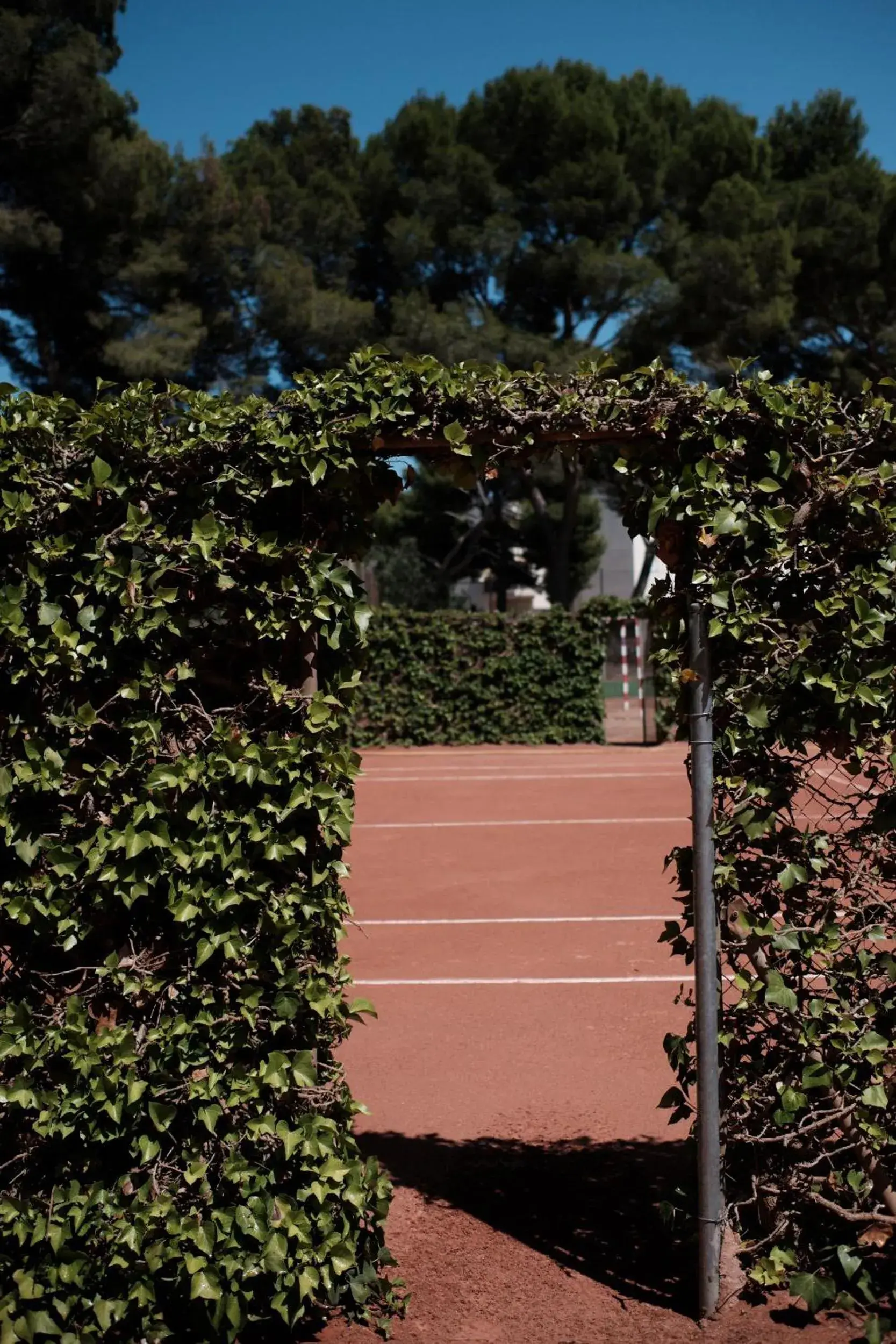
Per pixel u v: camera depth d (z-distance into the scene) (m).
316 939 4.06
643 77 37.97
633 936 8.78
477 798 15.88
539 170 33.97
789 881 4.01
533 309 34.09
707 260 29.70
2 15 23.33
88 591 3.95
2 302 26.55
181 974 3.96
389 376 4.00
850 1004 4.08
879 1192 4.06
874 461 4.05
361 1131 5.53
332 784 4.00
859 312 30.94
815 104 36.19
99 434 3.90
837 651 3.97
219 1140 3.96
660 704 22.27
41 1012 3.98
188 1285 3.94
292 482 3.92
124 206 25.72
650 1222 4.64
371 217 35.12
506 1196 4.88
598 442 4.11
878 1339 3.71
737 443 3.98
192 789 3.94
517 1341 3.88
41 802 3.98
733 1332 3.88
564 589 36.69
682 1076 4.23
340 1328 4.02
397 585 42.44
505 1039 6.70
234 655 4.05
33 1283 3.85
